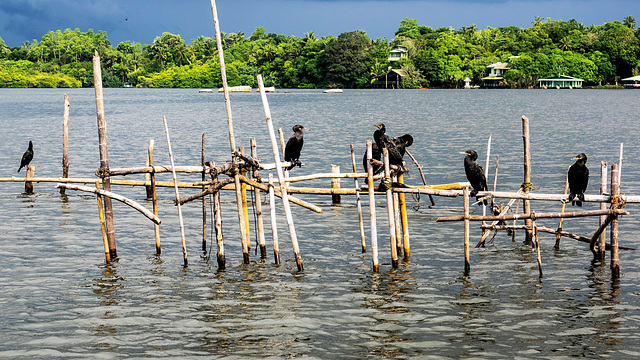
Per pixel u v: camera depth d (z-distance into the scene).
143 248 19.23
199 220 23.00
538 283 15.81
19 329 12.95
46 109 97.81
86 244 19.61
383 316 13.66
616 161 37.22
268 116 16.34
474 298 14.74
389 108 100.06
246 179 17.48
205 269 17.14
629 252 18.42
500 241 19.97
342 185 31.70
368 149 16.53
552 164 36.41
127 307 14.19
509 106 102.44
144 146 47.97
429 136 54.28
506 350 12.02
